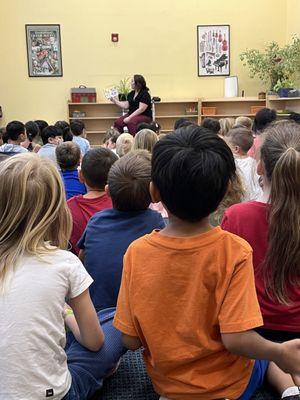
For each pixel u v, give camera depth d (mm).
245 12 8305
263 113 4098
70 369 1354
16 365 1080
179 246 1075
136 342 1188
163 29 8227
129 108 6770
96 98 8164
